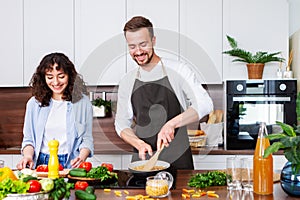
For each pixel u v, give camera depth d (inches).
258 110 143.3
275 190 76.3
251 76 145.2
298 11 163.2
